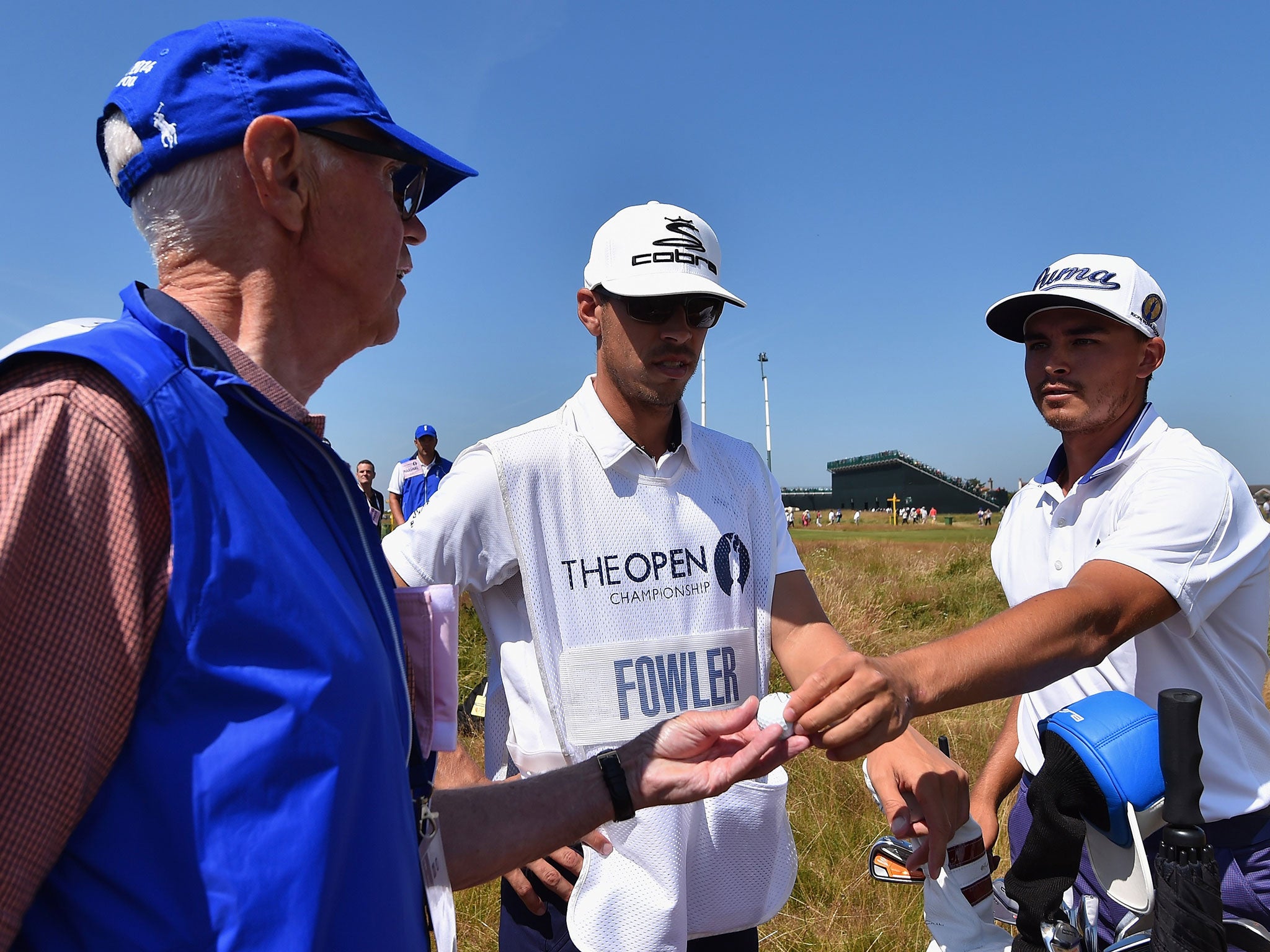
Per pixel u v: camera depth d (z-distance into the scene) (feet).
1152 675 6.05
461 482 5.78
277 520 2.86
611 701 5.71
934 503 296.92
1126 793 3.80
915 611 30.63
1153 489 5.81
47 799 2.31
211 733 2.57
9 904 2.26
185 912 2.49
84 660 2.37
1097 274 6.39
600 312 5.93
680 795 4.50
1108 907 5.92
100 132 3.45
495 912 10.50
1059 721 4.15
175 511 2.56
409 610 4.18
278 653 2.71
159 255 3.30
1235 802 5.83
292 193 3.27
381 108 3.61
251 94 3.18
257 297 3.28
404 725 3.45
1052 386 6.63
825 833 12.41
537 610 5.70
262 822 2.58
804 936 10.12
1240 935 4.03
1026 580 7.23
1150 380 6.80
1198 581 5.38
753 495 6.42
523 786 4.48
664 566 5.90
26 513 2.29
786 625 6.44
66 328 2.92
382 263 3.56
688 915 5.76
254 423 3.01
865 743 4.45
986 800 7.24
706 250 5.91
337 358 3.67
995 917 5.00
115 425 2.52
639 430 5.97
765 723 5.69
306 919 2.59
